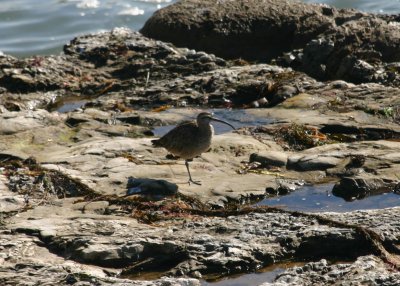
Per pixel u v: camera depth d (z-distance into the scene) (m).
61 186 13.50
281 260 11.15
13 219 12.30
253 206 13.01
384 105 16.89
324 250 11.29
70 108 19.16
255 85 18.64
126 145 15.12
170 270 10.90
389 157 14.39
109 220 12.20
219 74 19.52
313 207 13.04
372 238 11.23
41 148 15.36
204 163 14.51
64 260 11.11
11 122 16.27
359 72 19.66
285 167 14.38
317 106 17.23
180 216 12.49
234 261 10.91
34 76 20.45
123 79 20.66
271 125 16.22
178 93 18.92
